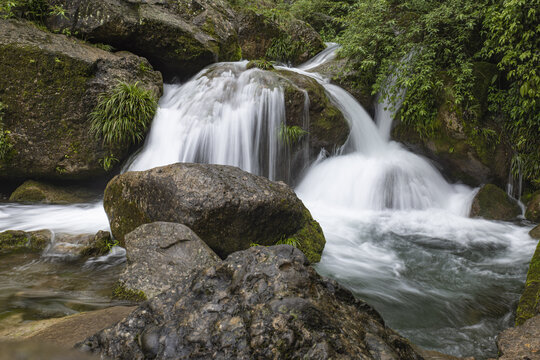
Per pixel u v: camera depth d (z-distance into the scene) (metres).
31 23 7.28
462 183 8.56
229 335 1.79
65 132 6.95
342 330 1.86
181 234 3.84
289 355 1.68
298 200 5.20
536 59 7.06
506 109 8.05
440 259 5.58
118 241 4.94
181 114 7.97
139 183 4.70
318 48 12.29
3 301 3.30
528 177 7.91
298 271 2.15
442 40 8.50
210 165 4.77
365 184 7.75
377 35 9.24
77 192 7.31
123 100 7.14
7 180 7.13
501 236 6.59
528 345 2.77
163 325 1.92
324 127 8.23
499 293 4.59
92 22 7.99
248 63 9.30
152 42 8.70
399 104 9.09
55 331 2.42
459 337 3.60
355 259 5.36
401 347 2.09
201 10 10.41
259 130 7.95
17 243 4.70
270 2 15.65
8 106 6.60
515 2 6.82
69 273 4.16
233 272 2.15
